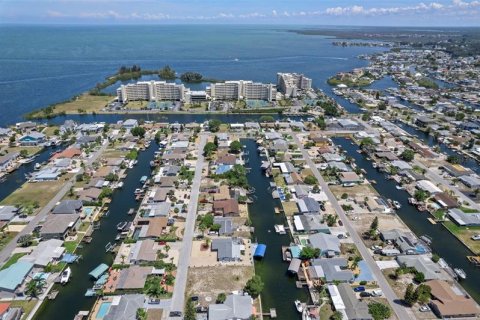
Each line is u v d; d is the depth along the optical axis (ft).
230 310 326.44
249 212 508.53
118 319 312.91
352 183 584.81
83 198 522.47
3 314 321.52
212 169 629.10
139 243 424.46
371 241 440.86
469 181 586.45
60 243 420.36
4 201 523.29
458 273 389.60
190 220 480.23
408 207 528.22
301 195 540.52
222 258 404.57
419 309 341.21
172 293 357.00
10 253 412.98
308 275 383.24
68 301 352.28
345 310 334.03
